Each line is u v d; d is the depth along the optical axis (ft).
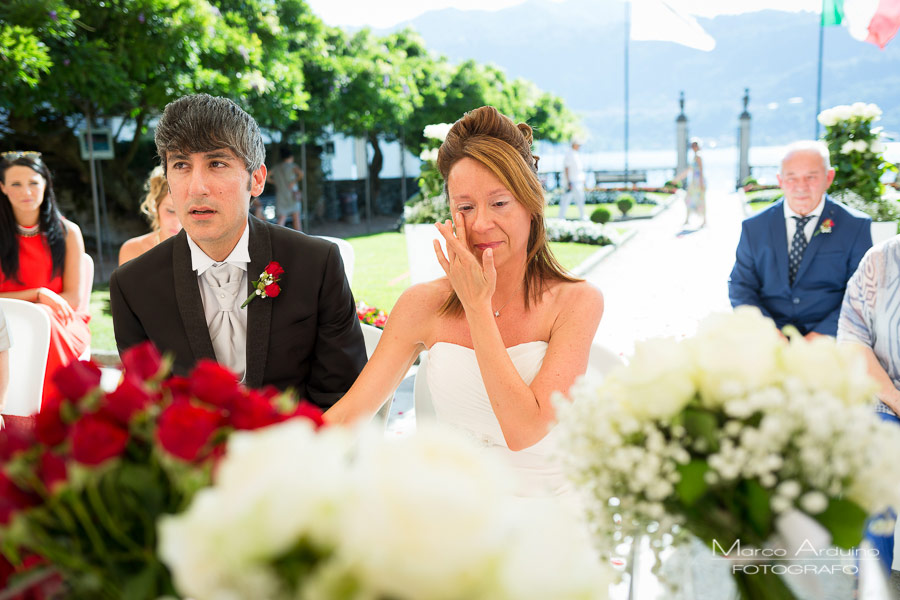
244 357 8.80
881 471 3.17
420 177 23.35
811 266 13.88
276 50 52.60
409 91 69.15
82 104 42.39
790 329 3.56
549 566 2.29
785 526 3.22
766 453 3.14
